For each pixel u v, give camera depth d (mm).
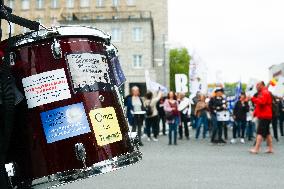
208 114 19500
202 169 9828
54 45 3727
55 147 3674
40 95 3734
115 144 3844
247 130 19297
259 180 8297
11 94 3449
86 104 3744
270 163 10797
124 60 55656
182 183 8016
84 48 3848
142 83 56125
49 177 3662
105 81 3936
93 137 3723
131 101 16125
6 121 3424
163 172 9430
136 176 8906
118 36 55688
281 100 21172
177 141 17938
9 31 3727
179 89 21719
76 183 8102
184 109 18922
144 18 55375
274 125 17828
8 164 3574
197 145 16016
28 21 3998
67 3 65375
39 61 3748
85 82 3785
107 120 3834
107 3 65125
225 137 18125
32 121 3727
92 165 3691
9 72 3496
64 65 3744
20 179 3736
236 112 17078
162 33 67062
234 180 8312
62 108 3701
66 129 3682
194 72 26484
